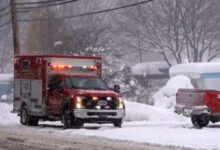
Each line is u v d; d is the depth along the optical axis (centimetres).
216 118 4328
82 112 4059
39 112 4512
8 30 16962
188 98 4512
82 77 4397
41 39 9731
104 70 8994
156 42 13112
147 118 5134
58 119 4359
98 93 4122
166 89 6962
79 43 8844
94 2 14538
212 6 12644
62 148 2941
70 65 4594
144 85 9100
